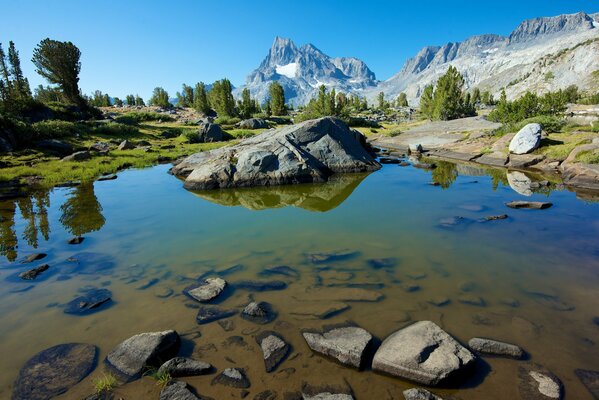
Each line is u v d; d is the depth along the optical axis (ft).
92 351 16.65
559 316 19.24
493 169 69.26
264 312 19.65
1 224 37.63
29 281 24.30
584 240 30.81
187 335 17.90
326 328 18.26
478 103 402.72
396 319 19.13
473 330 18.07
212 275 24.91
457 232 33.53
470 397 13.76
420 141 114.01
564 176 56.90
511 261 26.68
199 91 253.65
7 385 14.64
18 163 73.10
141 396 13.98
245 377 14.88
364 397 13.88
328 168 69.31
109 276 25.00
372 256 27.94
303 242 31.45
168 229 35.81
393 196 49.44
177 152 97.30
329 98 179.32
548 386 14.10
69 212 42.50
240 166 58.80
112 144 107.45
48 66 168.04
